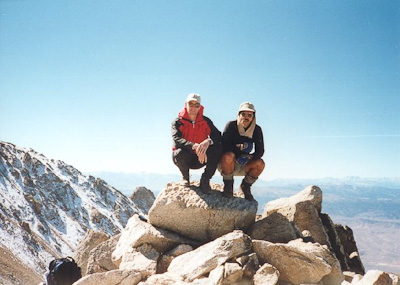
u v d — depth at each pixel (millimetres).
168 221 4121
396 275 2883
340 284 3336
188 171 4270
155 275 3369
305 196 5172
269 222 4117
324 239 4691
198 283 3088
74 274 3258
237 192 5207
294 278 3275
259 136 4250
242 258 3215
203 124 4082
